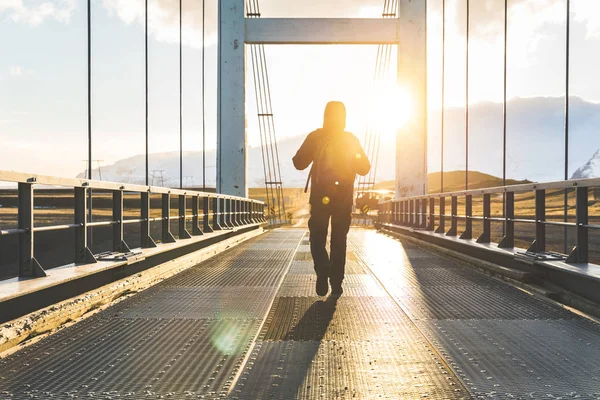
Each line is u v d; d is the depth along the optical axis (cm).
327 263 550
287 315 480
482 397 277
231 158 2298
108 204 6775
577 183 543
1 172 419
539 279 635
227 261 940
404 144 2264
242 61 2300
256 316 473
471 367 328
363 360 343
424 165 2262
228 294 588
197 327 432
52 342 386
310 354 356
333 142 557
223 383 299
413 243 1480
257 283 670
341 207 557
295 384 297
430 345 379
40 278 475
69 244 1775
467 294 591
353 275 756
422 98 2269
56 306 468
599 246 1588
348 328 430
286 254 1084
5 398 275
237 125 2300
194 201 1147
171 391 286
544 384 297
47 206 5128
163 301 545
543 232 662
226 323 446
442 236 1123
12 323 398
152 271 723
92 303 529
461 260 959
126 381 302
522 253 685
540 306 523
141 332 415
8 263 1391
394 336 404
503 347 373
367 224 3459
